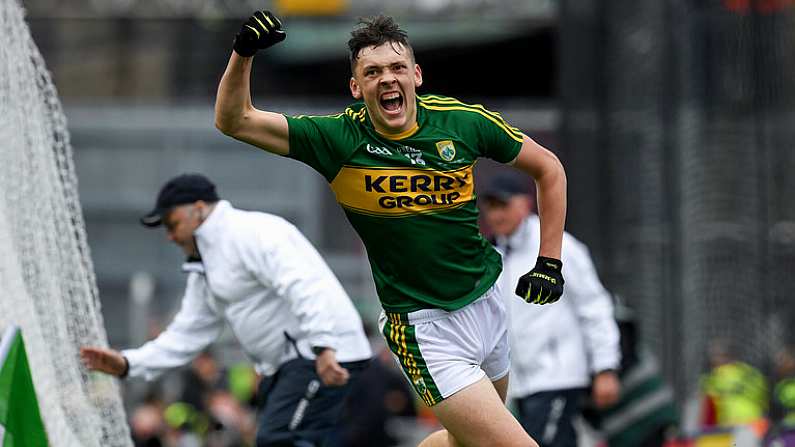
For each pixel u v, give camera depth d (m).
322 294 22.20
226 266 22.61
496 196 27.53
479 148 17.36
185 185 22.66
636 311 37.72
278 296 22.81
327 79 72.50
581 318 27.97
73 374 21.22
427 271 17.61
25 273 20.59
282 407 22.88
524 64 73.44
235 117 16.44
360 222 17.45
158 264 56.47
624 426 29.94
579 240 40.31
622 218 39.09
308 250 22.67
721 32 37.38
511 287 27.83
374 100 16.69
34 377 19.16
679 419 31.98
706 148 37.25
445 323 17.89
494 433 17.59
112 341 56.00
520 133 17.61
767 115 37.28
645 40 38.00
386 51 16.62
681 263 35.62
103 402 22.78
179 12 59.31
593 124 40.44
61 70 70.56
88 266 22.28
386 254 17.66
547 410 27.72
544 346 27.84
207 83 70.81
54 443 19.33
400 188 17.09
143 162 56.91
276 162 56.00
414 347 17.95
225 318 23.66
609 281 39.03
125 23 70.44
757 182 37.16
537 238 27.89
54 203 21.38
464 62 73.38
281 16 57.19
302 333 22.94
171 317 52.75
